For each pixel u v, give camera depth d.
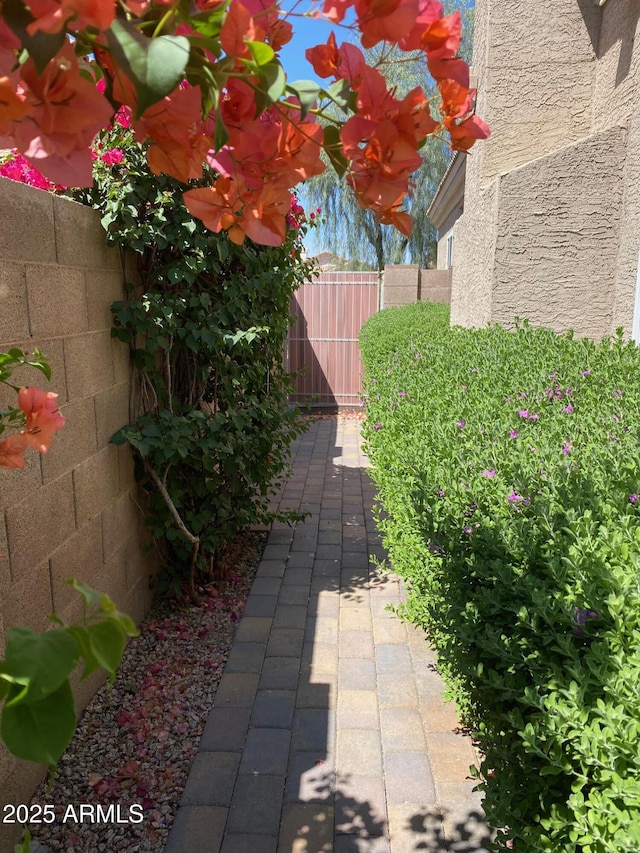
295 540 4.80
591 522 1.71
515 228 4.67
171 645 3.32
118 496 3.15
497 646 1.48
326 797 2.28
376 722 2.69
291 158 0.86
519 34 4.99
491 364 3.72
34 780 2.28
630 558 1.51
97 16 0.58
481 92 5.43
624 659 1.24
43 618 2.31
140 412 3.41
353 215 17.66
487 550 1.80
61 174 0.65
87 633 0.59
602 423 2.57
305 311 10.84
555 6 4.90
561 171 4.55
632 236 4.27
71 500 2.57
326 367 10.91
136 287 3.31
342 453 7.78
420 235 18.36
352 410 10.76
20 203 2.16
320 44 0.90
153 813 2.21
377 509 3.55
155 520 3.53
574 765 1.28
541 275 4.70
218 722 2.69
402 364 4.43
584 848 1.08
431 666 3.09
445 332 5.83
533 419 2.78
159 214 3.06
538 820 1.27
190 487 3.70
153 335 3.21
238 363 4.05
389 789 2.32
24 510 2.17
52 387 2.40
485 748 1.63
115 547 3.11
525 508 1.92
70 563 2.56
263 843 2.09
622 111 4.44
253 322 3.99
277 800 2.27
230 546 4.39
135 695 2.89
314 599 3.83
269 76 0.72
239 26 0.70
